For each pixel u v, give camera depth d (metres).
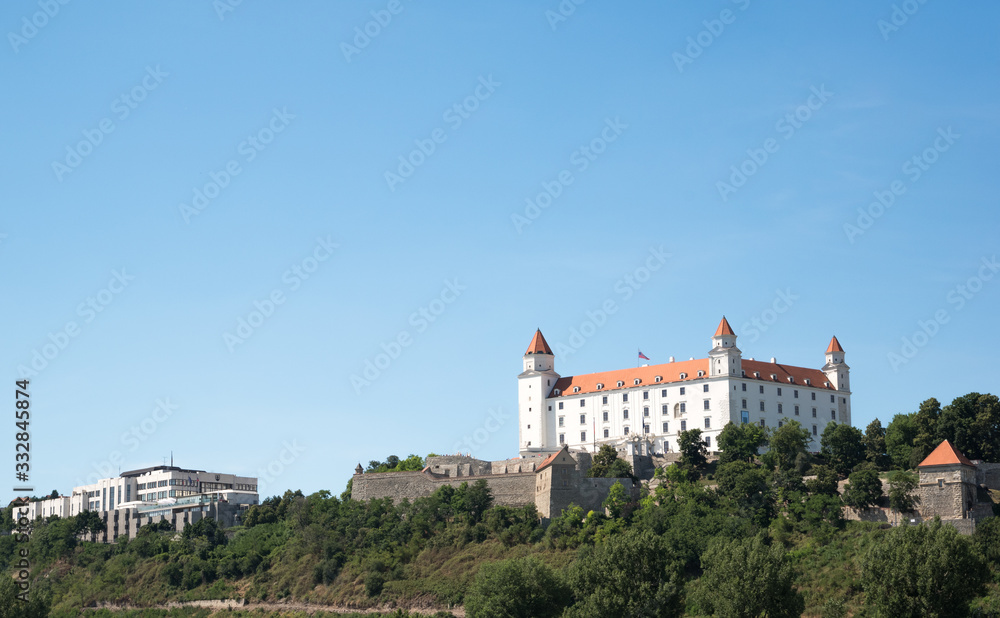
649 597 158.12
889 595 146.50
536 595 164.38
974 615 154.88
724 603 152.38
